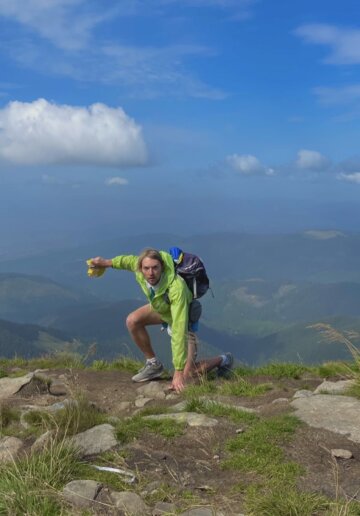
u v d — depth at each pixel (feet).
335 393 23.24
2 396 27.30
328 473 15.17
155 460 16.25
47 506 13.41
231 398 24.38
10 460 16.49
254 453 16.42
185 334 25.16
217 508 13.48
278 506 13.17
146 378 29.17
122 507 13.56
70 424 18.90
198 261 25.76
